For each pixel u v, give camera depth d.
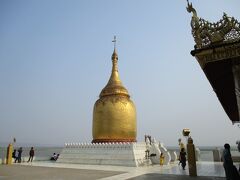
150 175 18.41
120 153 29.34
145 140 33.16
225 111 14.55
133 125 36.81
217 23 7.55
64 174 18.94
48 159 37.81
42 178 16.59
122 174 19.08
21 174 18.88
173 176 17.75
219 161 32.38
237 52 7.19
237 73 7.63
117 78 40.75
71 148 33.44
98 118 36.62
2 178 16.59
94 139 36.75
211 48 7.43
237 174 11.36
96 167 25.56
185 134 21.12
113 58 42.84
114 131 35.31
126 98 38.00
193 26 7.86
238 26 7.28
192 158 18.31
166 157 30.59
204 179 16.05
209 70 8.27
